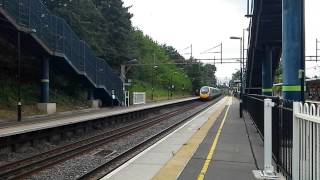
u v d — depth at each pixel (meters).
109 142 23.92
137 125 35.28
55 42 42.38
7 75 45.16
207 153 15.67
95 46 69.88
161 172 11.99
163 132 27.22
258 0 29.48
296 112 9.58
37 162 16.42
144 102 77.12
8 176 14.04
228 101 100.94
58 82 54.72
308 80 70.62
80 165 16.42
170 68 132.38
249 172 11.93
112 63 77.81
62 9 63.66
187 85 147.62
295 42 17.25
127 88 77.31
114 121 38.69
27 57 48.16
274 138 13.45
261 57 43.91
